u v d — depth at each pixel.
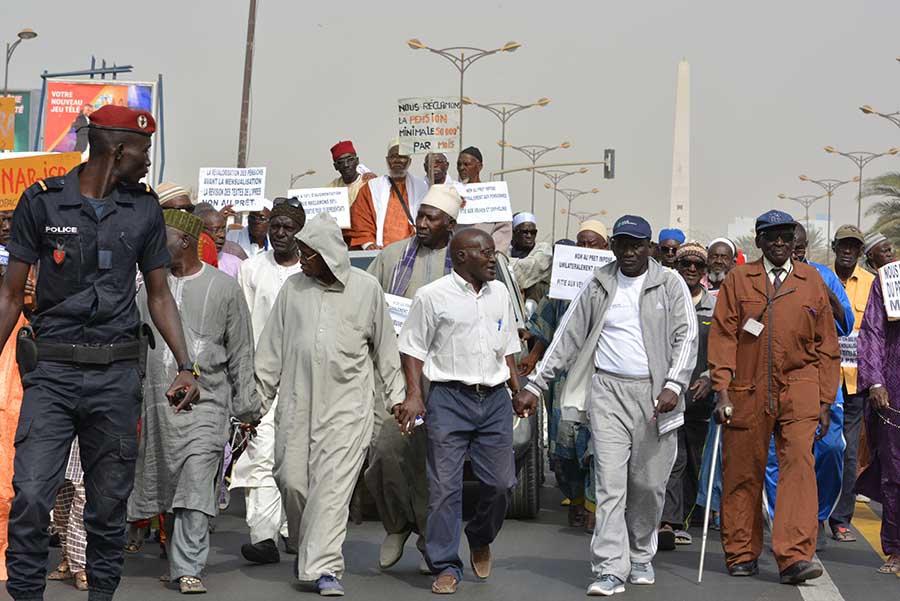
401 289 8.69
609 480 7.64
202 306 7.73
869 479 8.87
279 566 8.41
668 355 7.77
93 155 5.75
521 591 7.63
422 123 12.70
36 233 5.67
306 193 12.93
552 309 10.30
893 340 8.83
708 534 10.13
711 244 11.45
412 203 12.84
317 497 7.50
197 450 7.58
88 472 5.83
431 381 7.71
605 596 7.48
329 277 7.77
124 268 5.74
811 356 8.24
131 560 8.59
